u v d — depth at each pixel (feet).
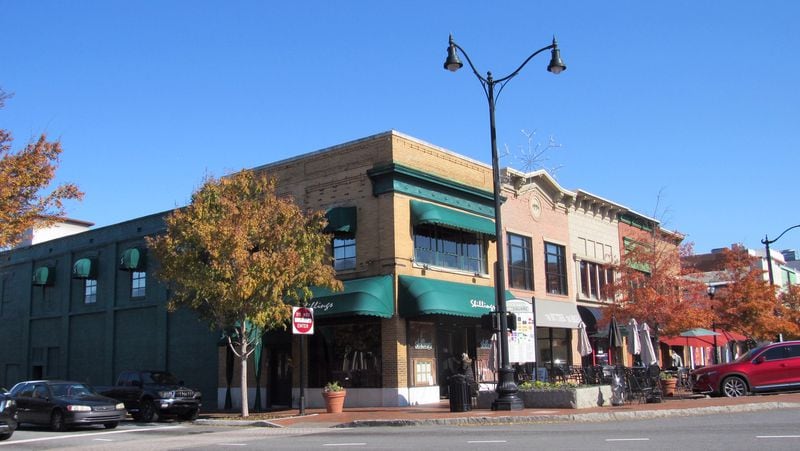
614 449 37.65
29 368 129.29
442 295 82.43
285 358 91.86
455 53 69.67
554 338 111.75
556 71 67.92
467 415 62.34
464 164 97.19
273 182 80.84
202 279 72.69
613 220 135.13
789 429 45.70
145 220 113.50
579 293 119.96
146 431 65.36
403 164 86.53
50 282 127.65
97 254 121.60
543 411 63.77
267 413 79.66
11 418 60.95
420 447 41.83
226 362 96.73
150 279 111.14
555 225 116.78
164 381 82.58
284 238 75.46
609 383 75.82
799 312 142.10
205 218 73.82
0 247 64.54
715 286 129.59
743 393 77.92
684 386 98.84
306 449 43.29
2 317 137.28
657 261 106.83
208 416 81.76
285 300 83.25
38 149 62.69
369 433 54.24
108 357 114.73
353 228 86.89
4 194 59.67
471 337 94.73
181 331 105.19
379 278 82.58
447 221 87.30
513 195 107.14
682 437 42.65
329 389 73.67
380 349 82.74
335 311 80.07
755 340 124.67
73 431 69.26
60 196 64.59
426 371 85.30
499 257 68.69
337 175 90.33
